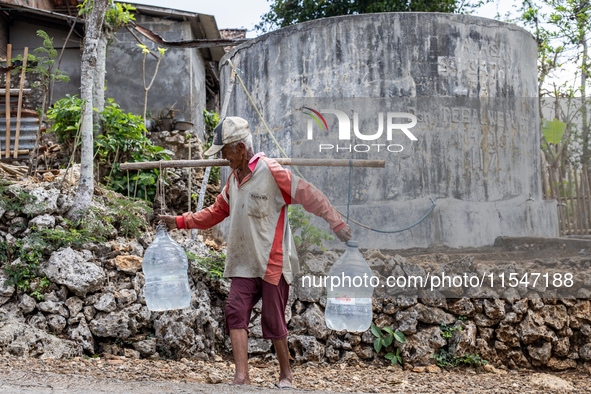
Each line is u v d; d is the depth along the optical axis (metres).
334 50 6.98
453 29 7.03
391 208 6.75
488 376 5.10
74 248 5.27
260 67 7.50
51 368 3.88
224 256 5.91
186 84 11.21
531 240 6.76
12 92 8.76
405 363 5.27
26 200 5.42
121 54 11.26
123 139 7.86
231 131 3.54
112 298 4.98
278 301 3.58
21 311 4.80
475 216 6.94
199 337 5.05
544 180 9.70
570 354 5.50
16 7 10.65
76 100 8.12
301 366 5.14
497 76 7.30
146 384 3.19
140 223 6.11
